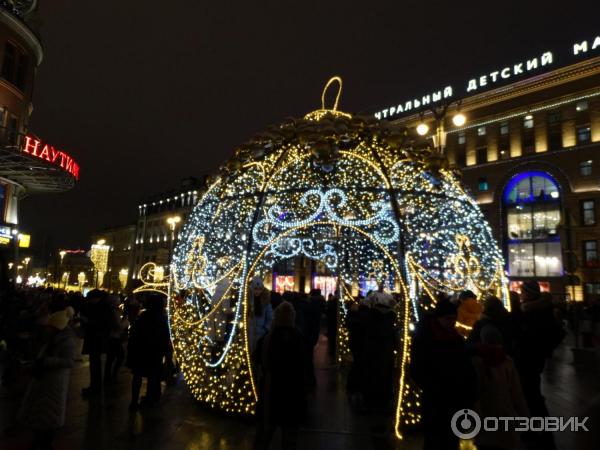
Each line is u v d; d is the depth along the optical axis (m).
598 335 9.38
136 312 9.73
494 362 3.83
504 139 39.44
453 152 42.22
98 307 7.47
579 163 35.12
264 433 4.35
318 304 9.57
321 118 6.70
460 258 7.79
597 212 33.97
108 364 8.15
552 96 36.94
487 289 7.59
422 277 6.84
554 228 35.88
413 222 7.96
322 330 20.92
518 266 37.22
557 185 36.09
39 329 8.69
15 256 22.00
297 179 7.29
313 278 32.47
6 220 21.86
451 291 7.74
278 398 4.24
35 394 4.43
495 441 3.70
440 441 3.66
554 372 10.61
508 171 38.50
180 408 6.54
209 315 6.68
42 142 19.72
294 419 4.22
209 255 7.62
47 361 4.39
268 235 6.82
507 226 38.38
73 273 59.47
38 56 24.75
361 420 6.16
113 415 6.13
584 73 35.34
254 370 5.99
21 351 9.30
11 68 22.50
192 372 7.00
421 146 6.47
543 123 37.41
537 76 37.28
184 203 57.75
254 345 6.40
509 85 38.69
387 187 6.48
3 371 8.76
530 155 37.44
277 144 6.74
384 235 7.27
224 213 7.60
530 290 5.45
